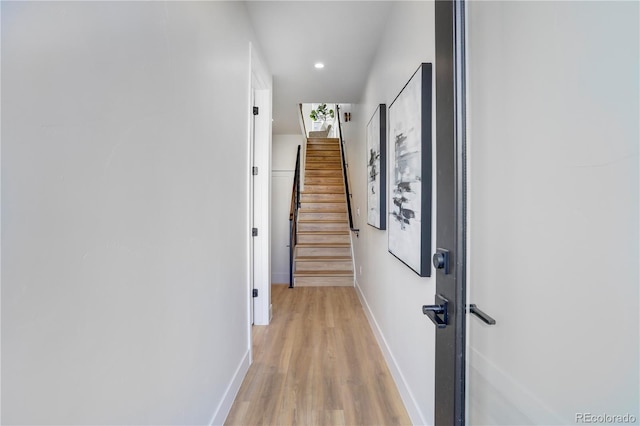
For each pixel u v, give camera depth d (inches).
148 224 37.2
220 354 64.2
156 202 38.9
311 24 91.0
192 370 50.3
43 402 23.7
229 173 70.2
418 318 63.4
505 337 34.7
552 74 27.7
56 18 24.5
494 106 36.3
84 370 27.5
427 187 57.1
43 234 23.7
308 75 126.6
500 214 35.5
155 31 38.5
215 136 60.6
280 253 213.0
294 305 144.3
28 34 22.4
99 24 29.0
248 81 87.0
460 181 35.4
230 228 71.2
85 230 27.5
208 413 57.4
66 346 25.7
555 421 27.6
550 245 28.1
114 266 31.3
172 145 43.0
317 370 86.7
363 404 72.0
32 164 22.8
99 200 29.2
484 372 36.9
